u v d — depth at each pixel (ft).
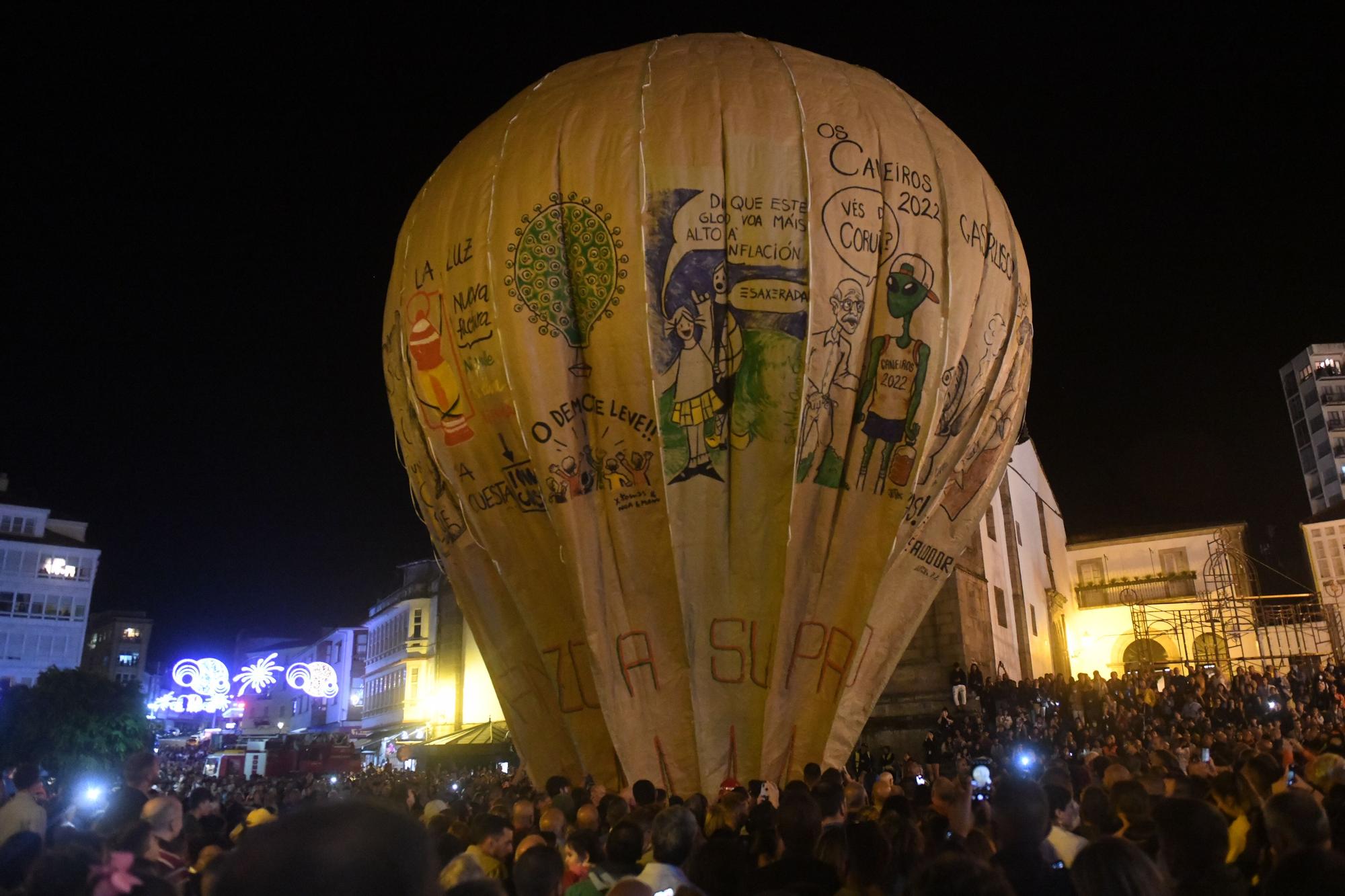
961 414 58.80
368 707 233.96
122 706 145.38
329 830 6.70
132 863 17.94
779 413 54.19
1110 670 200.13
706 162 55.52
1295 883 12.54
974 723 95.61
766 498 54.13
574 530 54.60
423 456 61.98
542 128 58.90
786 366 54.24
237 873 6.56
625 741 52.85
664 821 23.32
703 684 53.16
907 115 60.90
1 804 35.04
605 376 55.16
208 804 42.93
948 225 58.75
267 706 309.42
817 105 57.82
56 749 136.77
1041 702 100.89
